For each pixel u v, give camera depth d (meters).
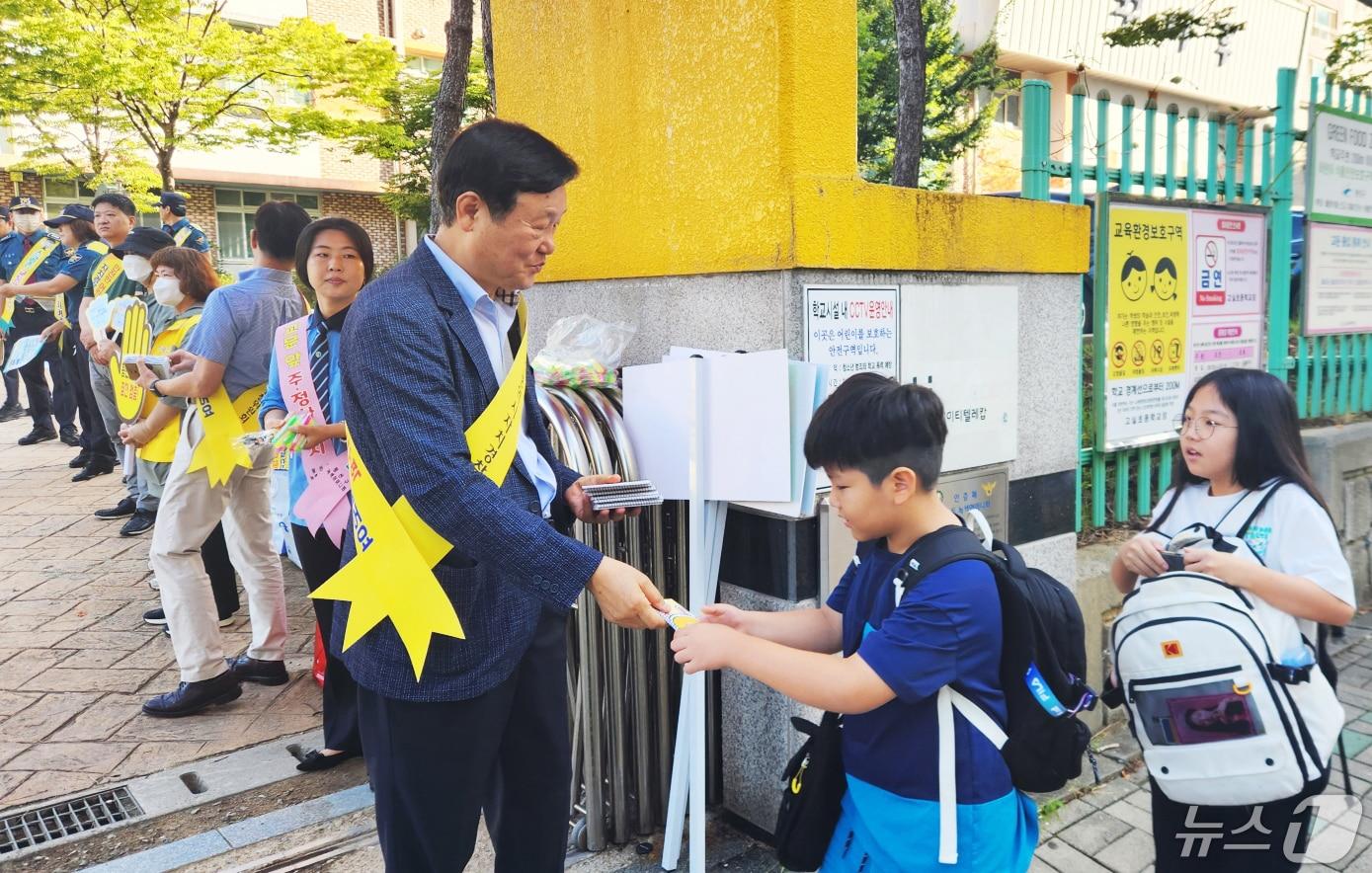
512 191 1.57
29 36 10.69
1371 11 6.45
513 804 1.94
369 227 21.28
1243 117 4.00
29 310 8.20
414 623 1.61
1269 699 1.71
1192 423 1.96
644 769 2.57
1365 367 5.21
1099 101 3.47
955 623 1.44
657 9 2.54
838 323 2.41
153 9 11.84
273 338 3.32
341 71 12.91
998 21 8.73
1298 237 5.24
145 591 4.71
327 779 2.97
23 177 16.38
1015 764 1.51
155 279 4.04
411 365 1.54
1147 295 3.65
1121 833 2.76
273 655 3.66
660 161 2.61
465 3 4.66
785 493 2.12
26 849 2.59
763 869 2.46
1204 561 1.81
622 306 2.84
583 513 2.01
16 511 6.23
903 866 1.54
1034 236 2.94
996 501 2.90
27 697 3.56
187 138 13.18
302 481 2.99
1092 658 3.38
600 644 2.50
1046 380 3.11
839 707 1.46
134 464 5.86
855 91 2.39
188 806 2.81
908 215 2.53
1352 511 4.61
